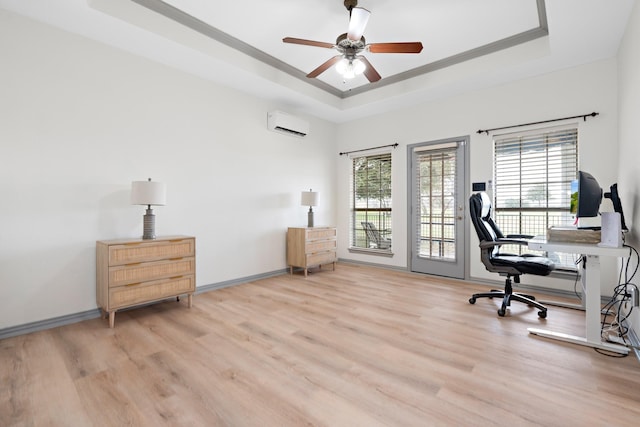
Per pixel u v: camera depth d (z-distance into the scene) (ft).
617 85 9.47
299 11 8.58
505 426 4.25
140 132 9.68
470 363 6.01
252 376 5.57
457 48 10.44
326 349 6.63
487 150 12.12
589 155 9.96
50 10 7.41
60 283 8.12
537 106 10.98
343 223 17.28
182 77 10.74
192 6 8.35
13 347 6.75
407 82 12.80
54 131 8.04
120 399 4.90
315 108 14.71
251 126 12.99
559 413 4.51
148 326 7.96
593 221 9.87
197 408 4.68
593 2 7.13
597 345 6.58
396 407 4.69
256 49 10.69
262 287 11.93
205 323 8.16
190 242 9.50
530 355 6.32
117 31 8.34
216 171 11.73
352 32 7.32
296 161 15.07
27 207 7.64
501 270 8.87
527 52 9.96
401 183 14.82
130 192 9.45
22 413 4.57
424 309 9.26
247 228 12.83
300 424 4.33
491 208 11.18
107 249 7.86
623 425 4.25
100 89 8.84
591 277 6.68
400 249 14.92
